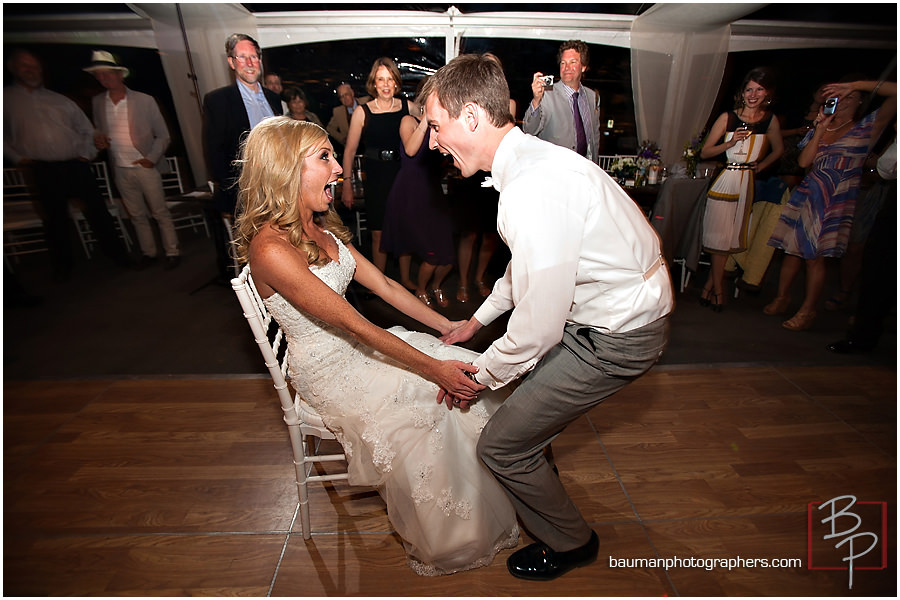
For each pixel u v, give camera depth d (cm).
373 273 159
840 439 197
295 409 135
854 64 355
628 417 210
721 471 178
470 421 136
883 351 273
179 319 311
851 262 314
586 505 162
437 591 131
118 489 167
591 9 338
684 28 339
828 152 277
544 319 100
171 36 336
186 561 140
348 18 326
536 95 263
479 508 134
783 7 337
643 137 378
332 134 387
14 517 155
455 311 319
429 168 285
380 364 139
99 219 374
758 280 354
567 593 131
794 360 263
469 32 330
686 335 294
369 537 149
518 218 98
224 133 283
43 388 232
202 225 460
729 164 309
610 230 101
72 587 131
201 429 201
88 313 319
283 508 160
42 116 338
